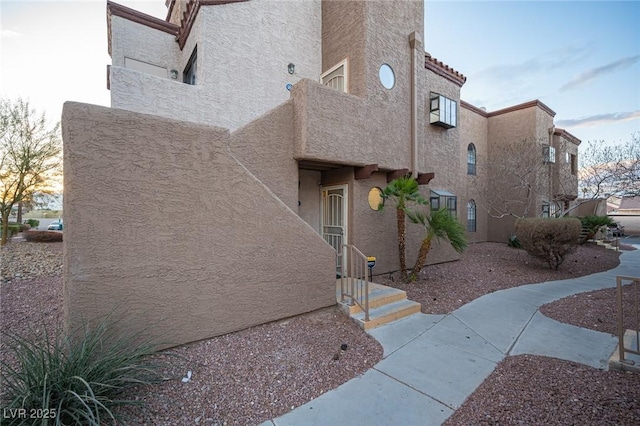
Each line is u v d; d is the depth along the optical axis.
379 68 7.56
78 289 3.19
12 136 11.61
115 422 2.55
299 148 5.99
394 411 2.87
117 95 5.80
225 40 7.27
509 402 2.94
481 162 17.09
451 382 3.37
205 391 3.09
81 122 3.25
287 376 3.45
